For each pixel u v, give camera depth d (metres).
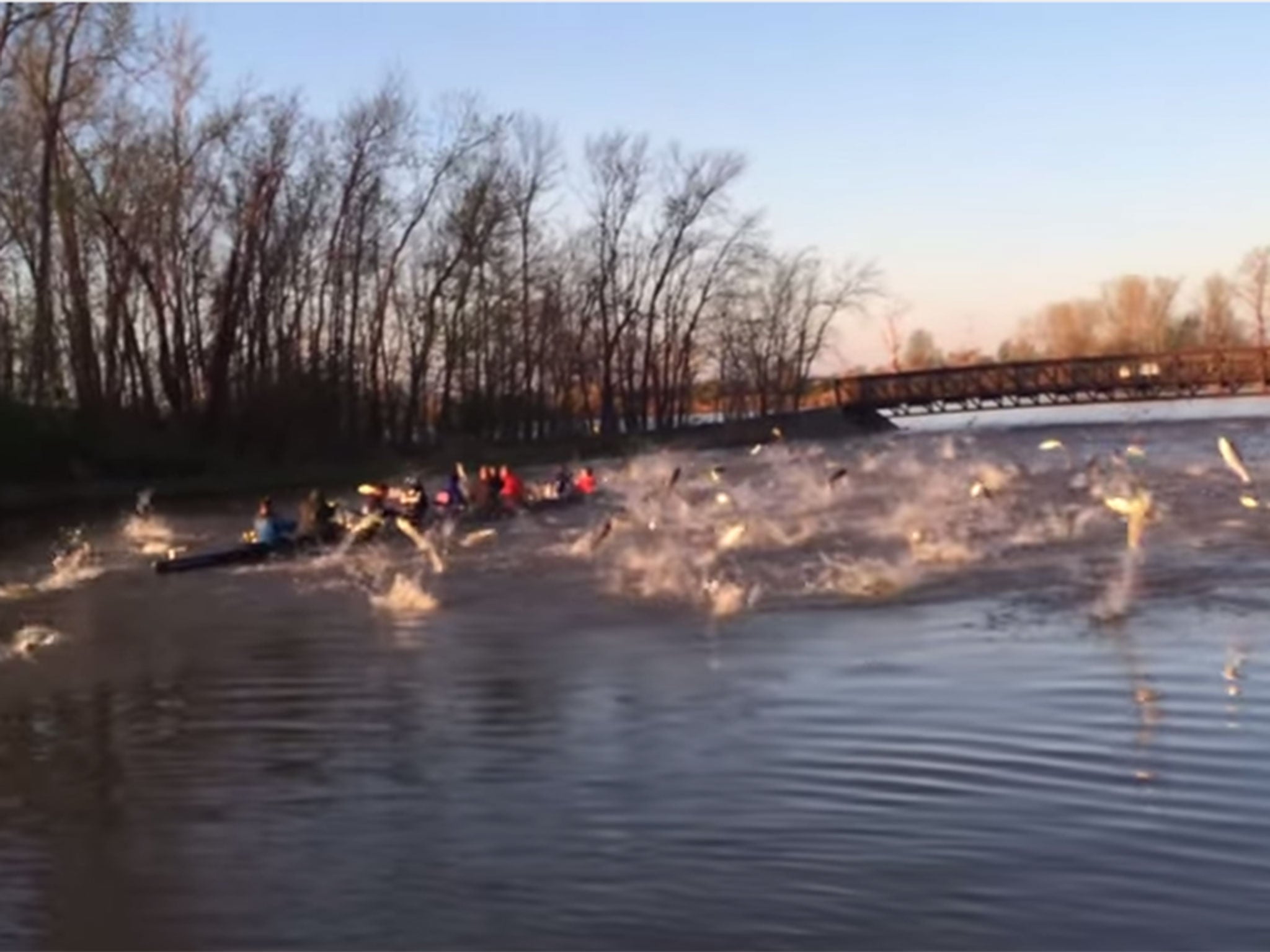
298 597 21.72
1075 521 25.97
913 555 22.38
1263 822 9.29
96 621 19.98
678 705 13.14
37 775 11.77
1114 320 113.50
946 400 84.50
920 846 9.16
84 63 48.22
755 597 19.06
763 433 76.44
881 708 12.55
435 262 67.06
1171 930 7.82
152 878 9.28
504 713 13.27
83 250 50.69
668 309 82.12
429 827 10.01
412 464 60.22
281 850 9.71
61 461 46.81
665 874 8.90
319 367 60.94
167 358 54.19
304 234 59.91
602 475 50.19
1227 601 17.02
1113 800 9.83
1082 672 13.51
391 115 77.56
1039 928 7.91
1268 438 55.22
